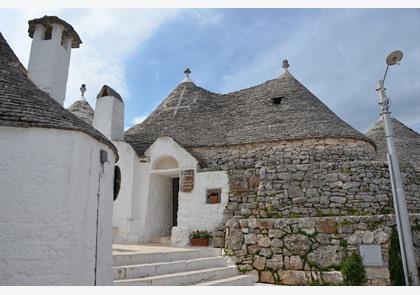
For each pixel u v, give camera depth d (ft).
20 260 15.12
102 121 43.34
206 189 37.83
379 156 51.60
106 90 44.93
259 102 50.06
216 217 36.19
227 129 46.60
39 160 16.35
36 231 15.58
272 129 43.24
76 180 17.11
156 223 40.78
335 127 41.06
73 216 16.61
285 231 29.99
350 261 27.02
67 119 18.28
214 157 43.24
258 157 41.37
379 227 27.84
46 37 30.96
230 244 31.91
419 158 50.57
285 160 39.70
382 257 26.91
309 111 44.93
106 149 20.98
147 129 49.90
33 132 16.56
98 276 18.80
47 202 16.06
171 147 40.98
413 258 23.44
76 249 16.56
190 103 53.72
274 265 29.32
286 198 33.94
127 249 30.68
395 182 24.89
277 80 52.80
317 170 34.47
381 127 60.29
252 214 34.19
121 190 40.32
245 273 30.14
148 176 40.88
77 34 32.27
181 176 39.37
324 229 28.94
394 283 26.04
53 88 28.63
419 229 28.53
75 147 17.43
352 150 39.47
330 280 26.96
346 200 32.71
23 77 20.93
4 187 15.51
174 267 26.25
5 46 22.75
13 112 16.60
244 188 36.32
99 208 19.45
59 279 15.53
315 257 28.22
